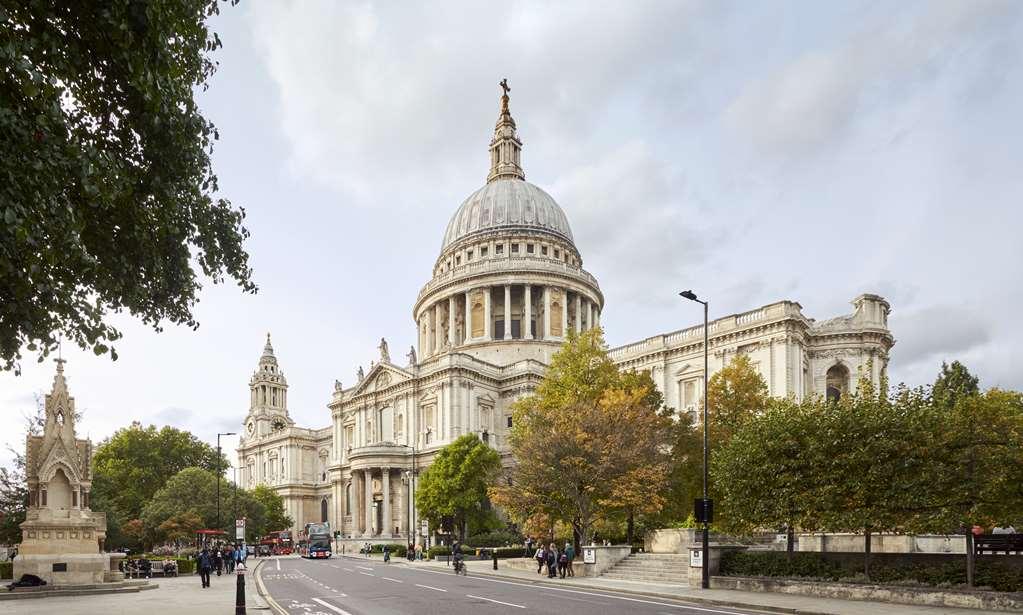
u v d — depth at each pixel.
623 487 47.75
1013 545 30.00
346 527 122.00
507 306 123.81
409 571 56.69
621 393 53.81
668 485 51.56
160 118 16.53
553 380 63.03
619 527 61.16
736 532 36.62
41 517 40.50
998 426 28.09
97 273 17.67
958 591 26.20
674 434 54.41
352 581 44.59
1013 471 27.09
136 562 52.69
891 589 28.22
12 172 12.05
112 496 106.38
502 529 86.06
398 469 107.25
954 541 38.50
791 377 77.31
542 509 51.47
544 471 50.47
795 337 78.38
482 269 125.69
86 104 16.64
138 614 26.08
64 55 14.21
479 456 83.31
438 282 130.38
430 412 110.50
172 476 106.00
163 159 17.67
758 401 53.81
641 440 49.97
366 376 121.88
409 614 25.67
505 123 152.38
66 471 41.69
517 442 56.84
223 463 127.81
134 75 14.66
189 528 89.56
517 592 35.19
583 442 50.41
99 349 16.89
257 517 112.56
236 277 21.94
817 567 32.47
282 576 51.44
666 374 90.50
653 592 33.12
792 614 25.88
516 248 132.12
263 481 166.25
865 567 30.69
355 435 122.69
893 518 29.69
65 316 15.96
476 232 134.75
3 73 12.33
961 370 72.31
